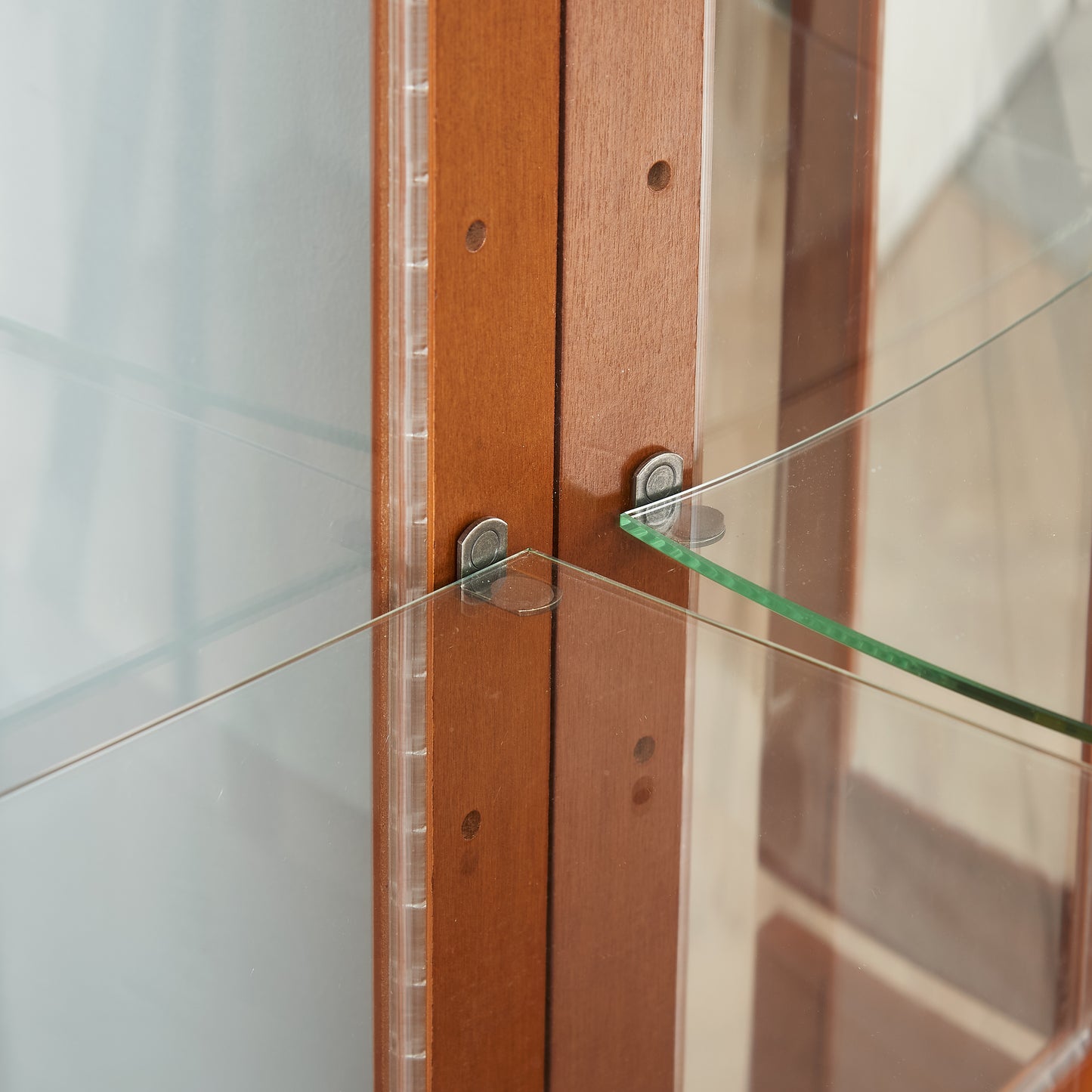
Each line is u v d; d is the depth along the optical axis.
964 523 0.66
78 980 0.62
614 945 0.61
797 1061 0.59
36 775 0.63
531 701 0.63
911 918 0.60
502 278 0.63
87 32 0.60
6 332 0.61
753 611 0.68
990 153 0.68
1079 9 0.67
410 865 0.63
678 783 0.62
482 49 0.61
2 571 0.63
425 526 0.64
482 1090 0.61
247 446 0.65
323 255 0.63
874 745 0.62
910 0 0.65
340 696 0.63
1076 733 0.60
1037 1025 0.58
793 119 0.65
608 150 0.63
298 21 0.61
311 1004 0.63
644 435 0.66
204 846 0.63
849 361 0.68
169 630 0.66
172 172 0.62
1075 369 0.70
